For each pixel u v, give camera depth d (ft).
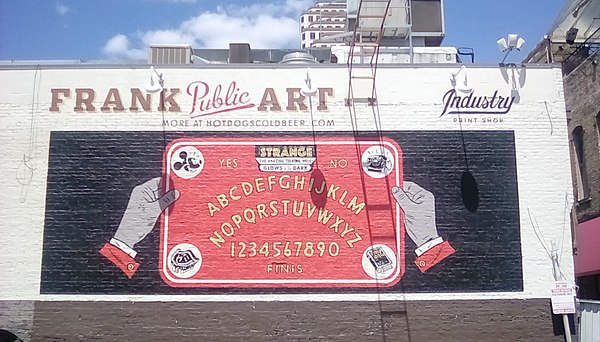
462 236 49.34
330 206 49.52
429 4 81.71
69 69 50.80
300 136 50.29
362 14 64.75
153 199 49.34
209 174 49.73
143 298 48.21
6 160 49.62
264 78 50.98
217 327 48.01
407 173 50.03
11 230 48.78
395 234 49.29
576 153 68.39
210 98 50.62
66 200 49.21
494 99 51.11
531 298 48.78
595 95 63.57
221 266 48.67
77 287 48.26
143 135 50.08
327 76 51.06
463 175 50.08
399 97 50.93
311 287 48.57
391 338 48.08
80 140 49.96
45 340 47.67
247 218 49.26
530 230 49.57
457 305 48.55
